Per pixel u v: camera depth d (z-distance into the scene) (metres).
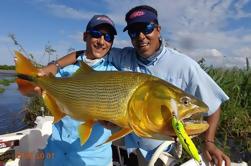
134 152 1.25
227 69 2.95
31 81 1.02
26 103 2.95
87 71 0.93
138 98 0.82
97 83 0.89
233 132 2.51
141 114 0.81
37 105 2.71
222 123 2.53
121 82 0.85
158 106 0.79
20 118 2.98
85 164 1.11
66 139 1.12
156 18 1.09
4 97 5.38
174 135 0.79
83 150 1.11
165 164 1.08
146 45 1.09
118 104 0.85
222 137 2.40
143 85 0.83
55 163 1.14
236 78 3.01
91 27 1.13
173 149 1.14
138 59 1.15
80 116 0.94
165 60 1.12
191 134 0.77
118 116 0.85
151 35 1.08
